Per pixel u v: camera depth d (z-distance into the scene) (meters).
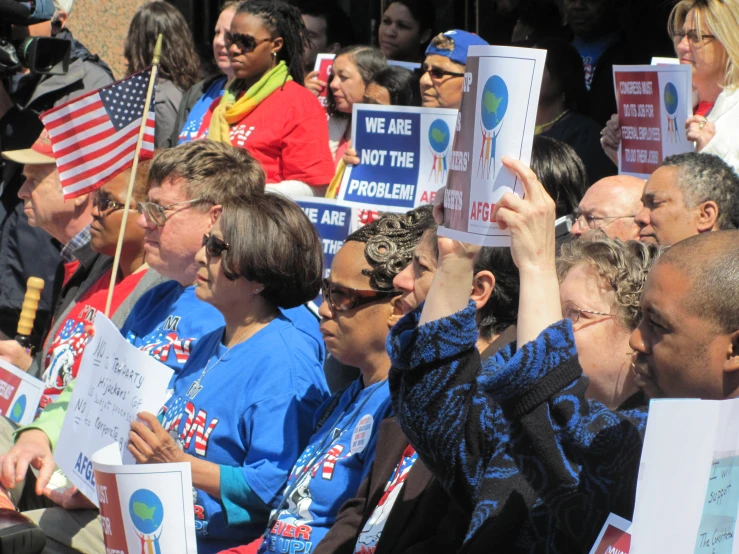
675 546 2.98
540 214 3.51
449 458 3.81
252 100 9.64
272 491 5.66
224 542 5.76
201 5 16.19
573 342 3.45
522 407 3.41
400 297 5.26
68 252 8.29
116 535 4.64
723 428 3.02
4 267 10.49
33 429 6.78
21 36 9.27
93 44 14.23
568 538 3.64
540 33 10.88
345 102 10.23
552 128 8.78
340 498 5.21
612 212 6.24
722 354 3.16
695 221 5.96
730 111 6.91
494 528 3.69
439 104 8.77
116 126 7.69
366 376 5.53
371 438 5.18
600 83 10.31
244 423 5.80
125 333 7.27
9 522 4.72
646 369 3.33
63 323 8.02
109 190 7.65
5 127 10.58
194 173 6.67
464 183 3.59
